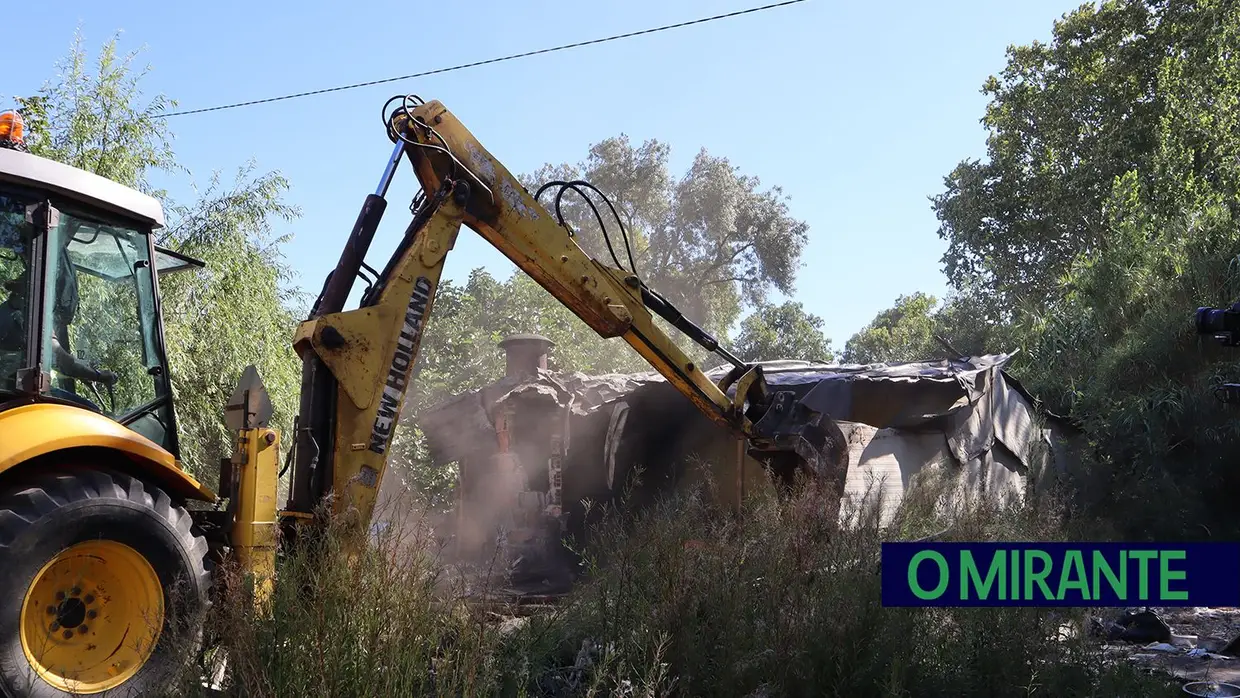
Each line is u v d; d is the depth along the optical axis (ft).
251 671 12.65
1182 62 82.58
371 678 12.47
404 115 20.20
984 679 15.52
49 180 15.47
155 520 14.73
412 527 16.63
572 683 15.57
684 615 15.67
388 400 18.56
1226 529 40.40
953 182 103.60
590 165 160.45
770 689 14.79
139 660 14.33
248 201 38.04
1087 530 34.78
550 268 21.45
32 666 13.29
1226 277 45.65
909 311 172.14
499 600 19.63
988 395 40.52
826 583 16.85
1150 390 43.83
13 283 15.02
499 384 40.14
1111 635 24.11
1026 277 96.17
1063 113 90.84
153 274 17.34
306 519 17.26
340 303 18.78
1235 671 20.35
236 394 17.44
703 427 36.45
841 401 32.78
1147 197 77.51
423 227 19.71
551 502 37.55
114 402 16.30
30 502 13.46
